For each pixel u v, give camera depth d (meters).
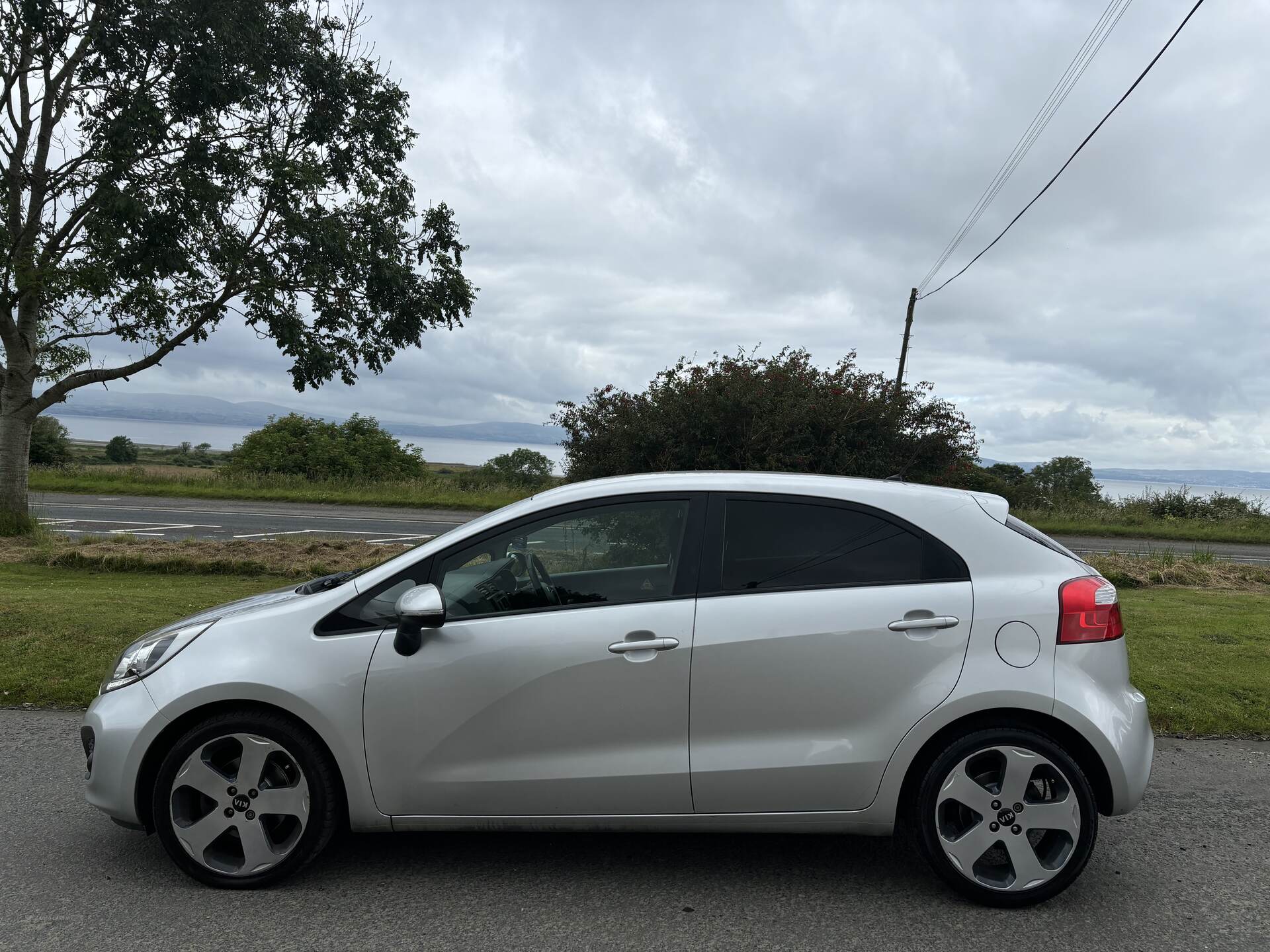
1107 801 3.19
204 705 3.26
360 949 2.83
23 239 12.70
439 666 3.24
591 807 3.24
